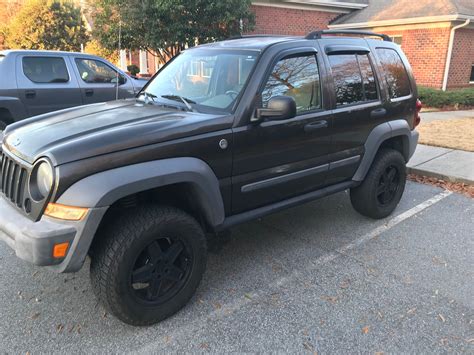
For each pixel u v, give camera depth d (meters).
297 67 3.53
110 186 2.47
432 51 14.92
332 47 3.88
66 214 2.44
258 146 3.23
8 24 25.94
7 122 7.12
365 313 3.05
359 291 3.33
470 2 15.52
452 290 3.35
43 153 2.53
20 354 2.62
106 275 2.59
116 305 2.68
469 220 4.76
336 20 18.22
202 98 3.44
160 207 2.83
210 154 2.96
